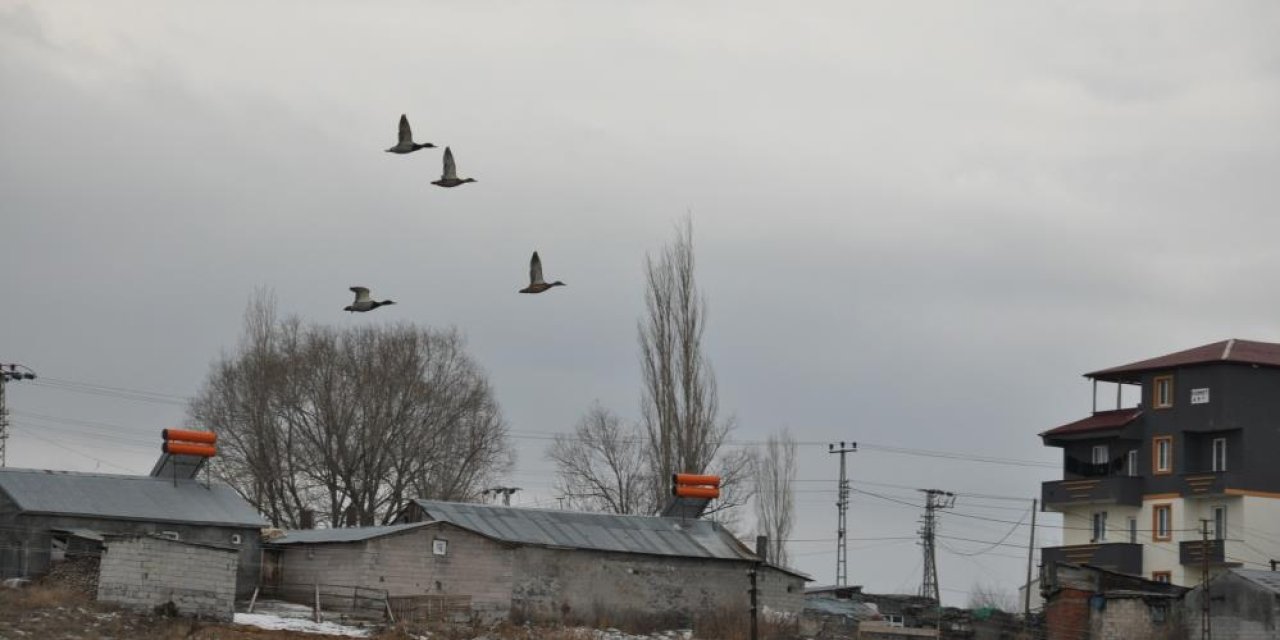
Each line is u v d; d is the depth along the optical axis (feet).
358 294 186.60
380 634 240.12
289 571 275.18
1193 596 284.20
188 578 237.04
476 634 248.93
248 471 346.74
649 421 338.34
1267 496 329.11
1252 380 334.85
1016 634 301.43
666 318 339.36
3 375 334.85
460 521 282.97
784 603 303.07
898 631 291.17
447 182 169.89
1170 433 340.80
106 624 222.48
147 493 273.13
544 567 279.49
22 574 254.27
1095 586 300.61
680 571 292.20
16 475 264.93
